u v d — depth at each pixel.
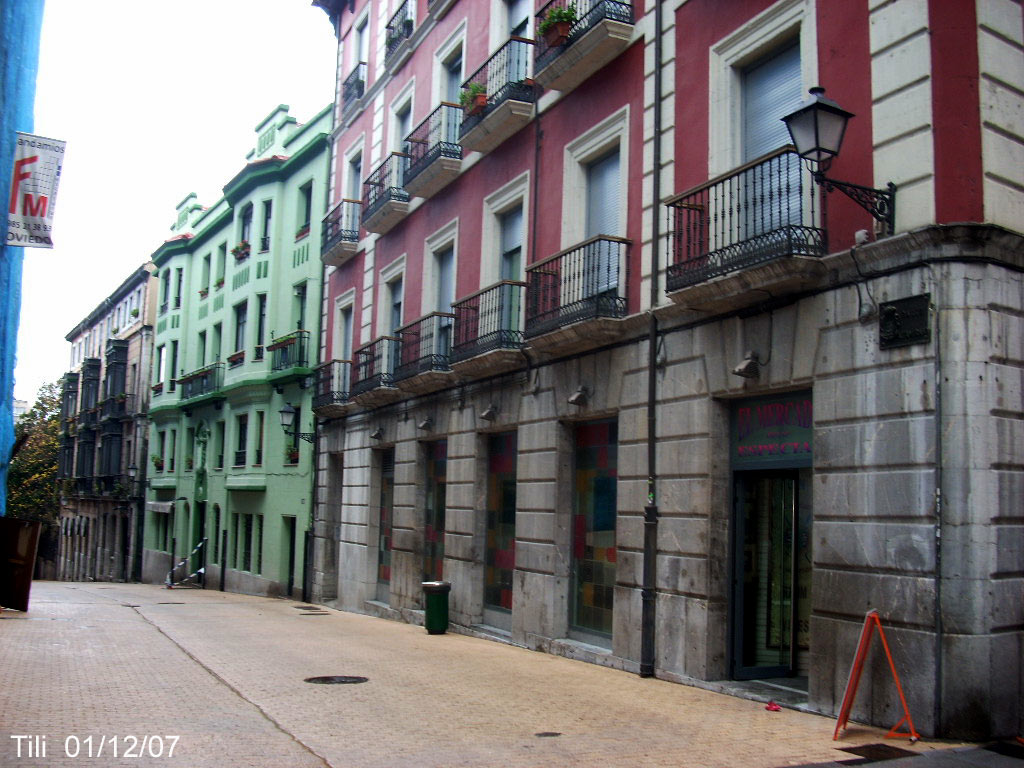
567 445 13.31
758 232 9.93
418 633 15.58
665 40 11.81
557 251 13.77
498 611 15.04
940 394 7.64
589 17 12.79
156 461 38.50
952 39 8.05
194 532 33.84
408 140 18.75
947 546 7.46
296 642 13.58
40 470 55.34
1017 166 8.20
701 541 10.20
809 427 9.32
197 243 36.56
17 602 16.14
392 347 19.62
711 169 10.70
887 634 7.79
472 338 16.05
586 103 13.44
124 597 23.70
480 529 15.68
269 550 26.97
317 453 24.58
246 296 30.11
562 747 7.02
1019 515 7.75
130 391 43.53
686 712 8.53
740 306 9.91
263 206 29.89
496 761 6.55
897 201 8.19
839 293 8.70
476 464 15.76
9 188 12.20
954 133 7.91
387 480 20.36
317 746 6.88
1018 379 7.90
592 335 12.02
